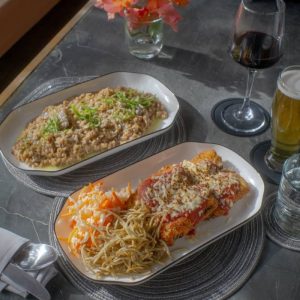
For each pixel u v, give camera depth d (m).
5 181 0.98
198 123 1.12
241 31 1.02
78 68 1.29
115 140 1.04
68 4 2.80
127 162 1.02
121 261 0.78
